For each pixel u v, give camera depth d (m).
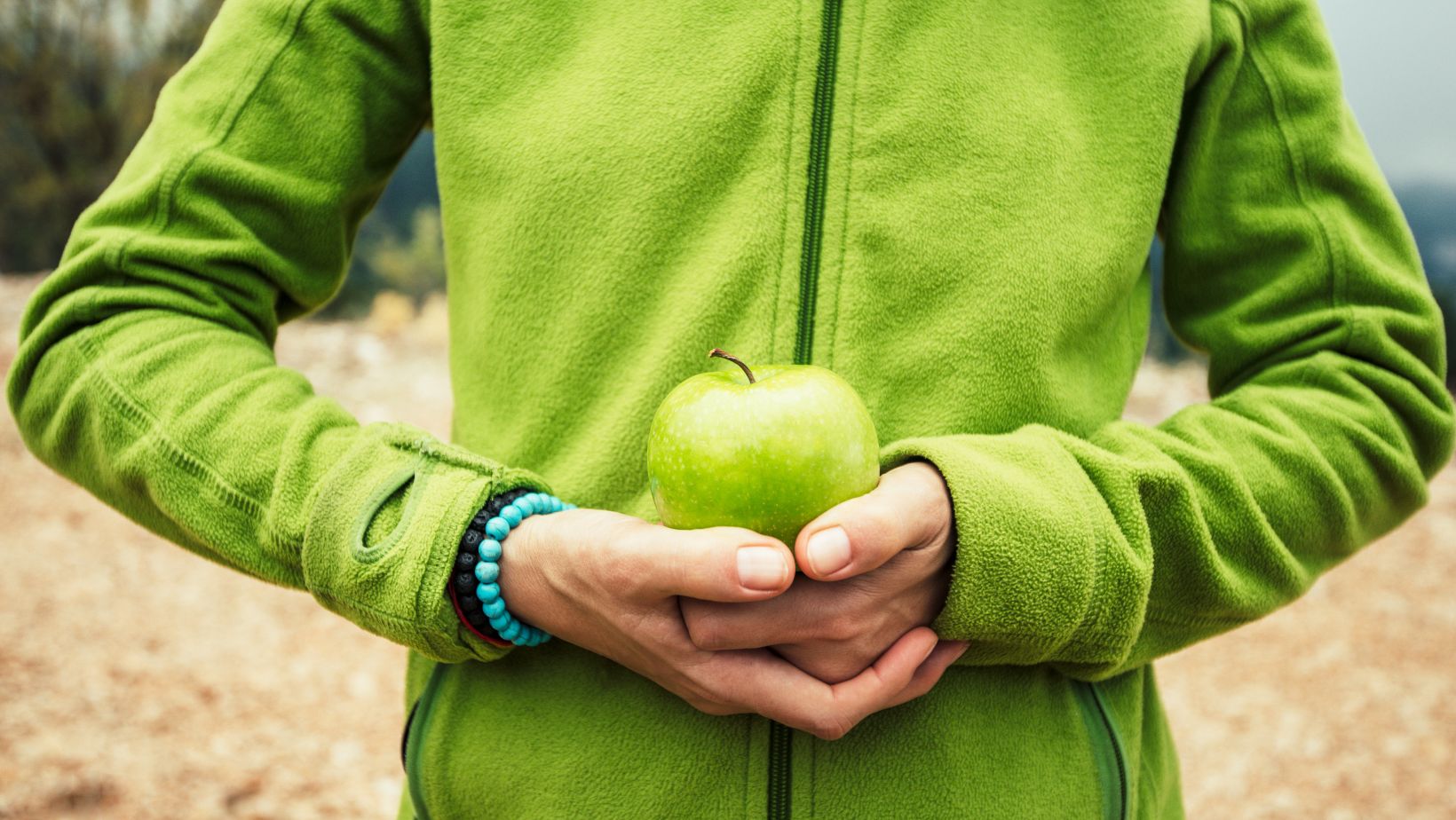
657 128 1.27
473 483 1.15
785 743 1.20
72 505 6.77
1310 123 1.41
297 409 1.29
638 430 1.26
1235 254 1.45
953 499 1.08
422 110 1.52
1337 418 1.32
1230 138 1.45
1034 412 1.27
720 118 1.26
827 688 1.08
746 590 0.97
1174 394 9.91
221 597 5.83
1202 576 1.24
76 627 5.32
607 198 1.27
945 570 1.11
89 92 14.88
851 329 1.25
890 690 1.09
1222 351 1.47
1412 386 1.35
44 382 1.31
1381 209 1.40
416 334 11.09
